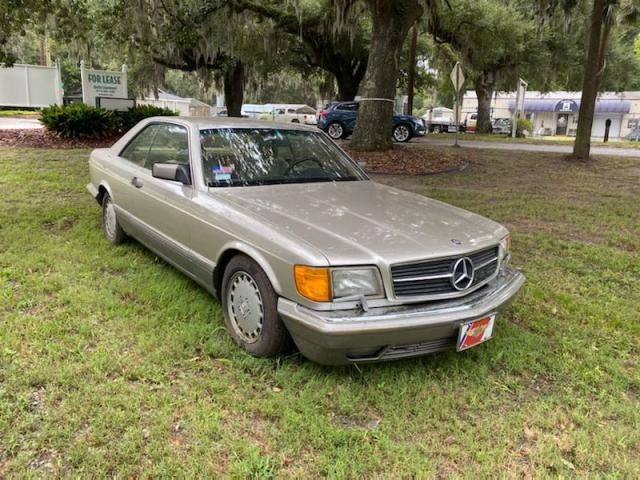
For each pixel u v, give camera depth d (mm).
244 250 3311
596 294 4867
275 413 2867
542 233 6910
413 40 23203
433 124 40062
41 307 3969
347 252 2961
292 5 17984
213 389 3043
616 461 2629
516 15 23016
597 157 15703
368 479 2441
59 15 8078
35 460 2420
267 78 28703
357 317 2844
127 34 12867
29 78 20312
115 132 15703
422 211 3861
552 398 3162
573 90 33500
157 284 4453
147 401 2877
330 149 4910
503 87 34156
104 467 2391
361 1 13500
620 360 3684
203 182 3951
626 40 33219
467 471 2521
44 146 13500
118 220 5277
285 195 3908
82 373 3098
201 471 2412
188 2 14117
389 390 3139
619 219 7773
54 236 5734
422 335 2943
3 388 2908
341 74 25828
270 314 3195
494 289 3387
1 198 7453
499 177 11672
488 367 3480
